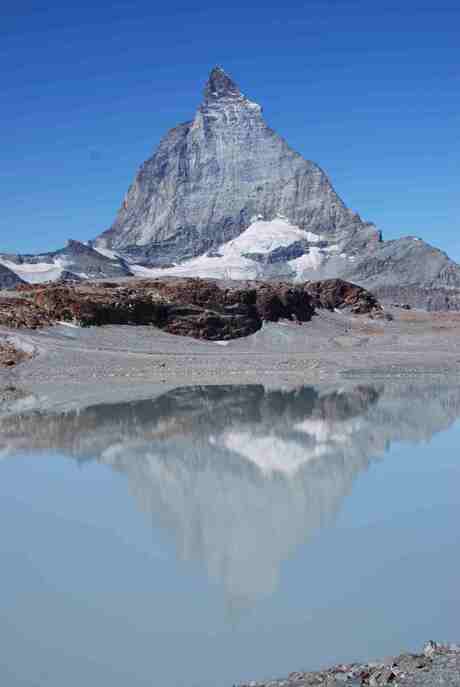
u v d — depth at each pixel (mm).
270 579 17844
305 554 19578
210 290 111500
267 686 12586
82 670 13953
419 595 16812
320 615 15852
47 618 16062
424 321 138500
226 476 28609
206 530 21750
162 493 26344
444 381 69625
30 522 22859
